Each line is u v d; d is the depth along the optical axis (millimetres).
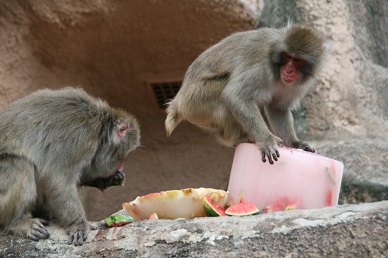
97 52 14211
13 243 7578
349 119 13477
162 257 6941
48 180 8070
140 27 13570
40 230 7711
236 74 9562
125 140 8953
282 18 13727
